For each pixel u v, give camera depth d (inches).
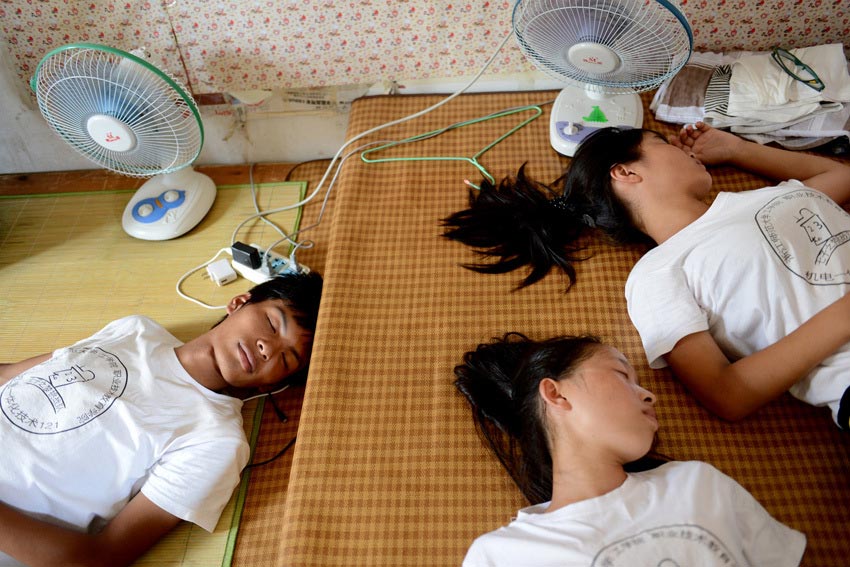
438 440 49.1
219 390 57.2
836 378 44.3
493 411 47.7
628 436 40.2
